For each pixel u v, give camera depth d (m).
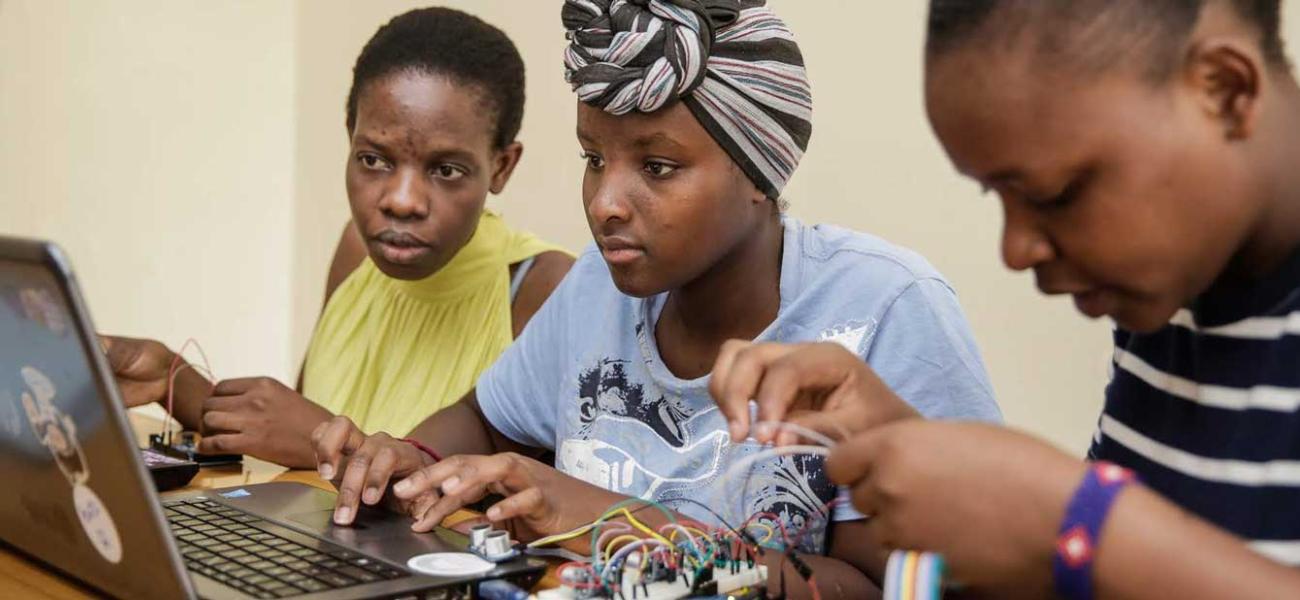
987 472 0.74
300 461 1.59
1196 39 0.76
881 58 1.96
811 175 2.09
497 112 1.78
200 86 3.15
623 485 1.38
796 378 0.91
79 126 3.06
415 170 1.72
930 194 1.91
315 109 3.18
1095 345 1.73
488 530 1.10
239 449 1.57
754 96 1.25
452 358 1.88
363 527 1.20
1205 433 0.95
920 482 0.76
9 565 1.14
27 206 3.03
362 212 1.75
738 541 1.08
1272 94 0.81
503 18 2.66
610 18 1.24
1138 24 0.75
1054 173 0.77
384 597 0.98
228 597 0.98
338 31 3.07
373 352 1.94
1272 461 0.90
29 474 1.03
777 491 1.27
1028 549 0.73
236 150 3.22
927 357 1.27
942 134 0.81
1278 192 0.82
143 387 1.79
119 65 3.07
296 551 1.11
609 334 1.46
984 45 0.77
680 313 1.39
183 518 1.23
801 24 2.08
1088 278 0.80
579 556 1.14
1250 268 0.89
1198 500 0.95
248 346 3.30
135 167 3.11
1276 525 0.89
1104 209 0.77
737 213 1.28
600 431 1.42
